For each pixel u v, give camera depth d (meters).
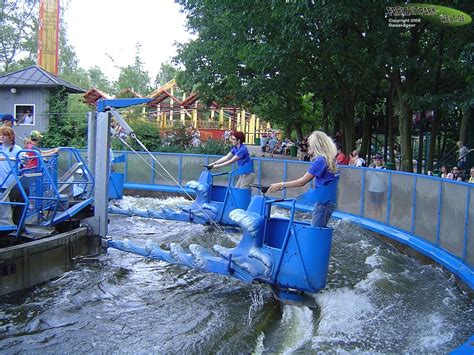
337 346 4.54
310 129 34.09
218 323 5.20
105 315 5.36
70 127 22.59
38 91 23.02
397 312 5.48
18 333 4.88
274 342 4.73
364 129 21.03
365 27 13.13
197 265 6.28
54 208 7.14
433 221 7.77
